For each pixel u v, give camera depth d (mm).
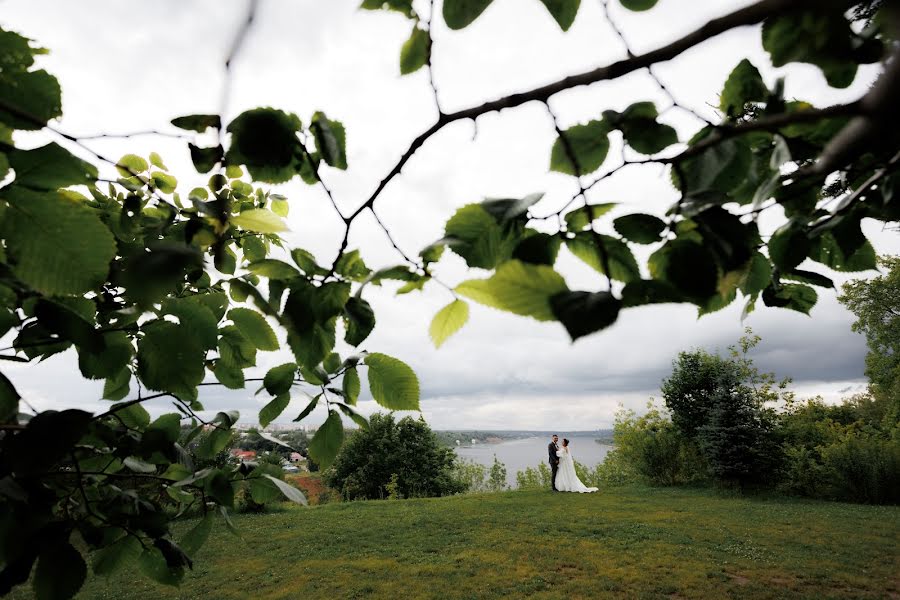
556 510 12156
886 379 26141
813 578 6883
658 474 17797
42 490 1029
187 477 1407
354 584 7332
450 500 14523
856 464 13328
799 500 13484
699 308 868
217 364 1455
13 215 674
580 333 420
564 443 16281
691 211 622
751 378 17297
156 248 694
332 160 759
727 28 483
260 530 10891
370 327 821
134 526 1290
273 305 835
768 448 15195
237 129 742
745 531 9602
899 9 470
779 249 1000
